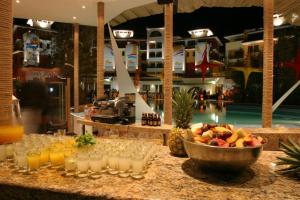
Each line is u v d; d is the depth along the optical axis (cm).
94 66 1678
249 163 139
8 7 202
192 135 152
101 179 142
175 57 2847
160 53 2898
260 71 2064
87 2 855
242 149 135
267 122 614
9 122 190
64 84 765
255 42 2197
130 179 143
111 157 154
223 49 2852
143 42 2947
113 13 965
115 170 154
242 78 2184
